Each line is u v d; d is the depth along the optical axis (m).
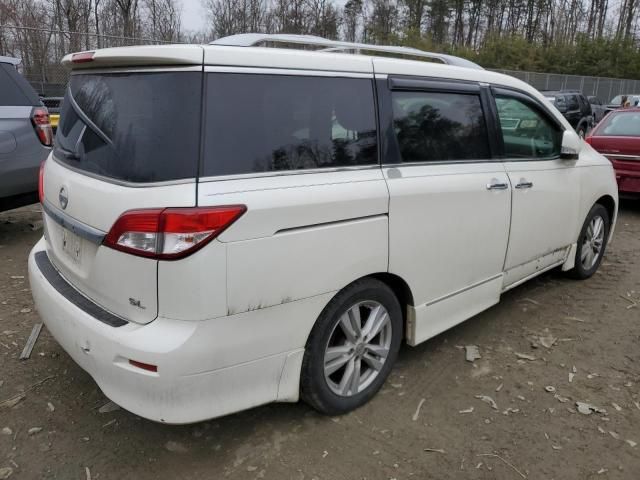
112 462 2.63
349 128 2.77
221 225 2.22
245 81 2.41
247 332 2.39
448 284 3.35
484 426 2.97
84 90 2.80
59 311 2.66
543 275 5.26
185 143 2.25
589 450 2.81
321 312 2.68
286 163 2.50
